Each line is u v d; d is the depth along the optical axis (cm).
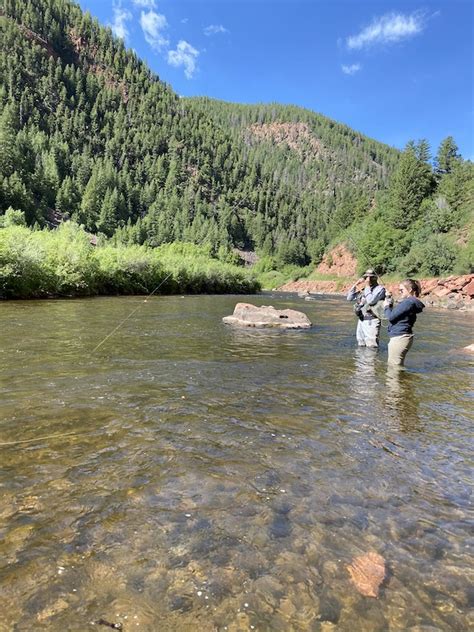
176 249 6550
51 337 829
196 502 235
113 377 523
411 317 669
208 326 1170
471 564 190
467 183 7562
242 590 169
